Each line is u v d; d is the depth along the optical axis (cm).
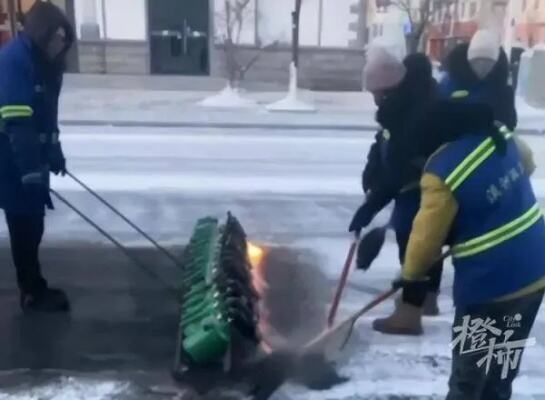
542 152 990
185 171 833
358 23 1786
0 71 354
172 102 1435
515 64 1484
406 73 347
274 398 317
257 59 1725
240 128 1173
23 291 421
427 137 248
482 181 238
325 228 611
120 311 424
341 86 1808
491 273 244
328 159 929
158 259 523
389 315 416
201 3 1839
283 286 465
